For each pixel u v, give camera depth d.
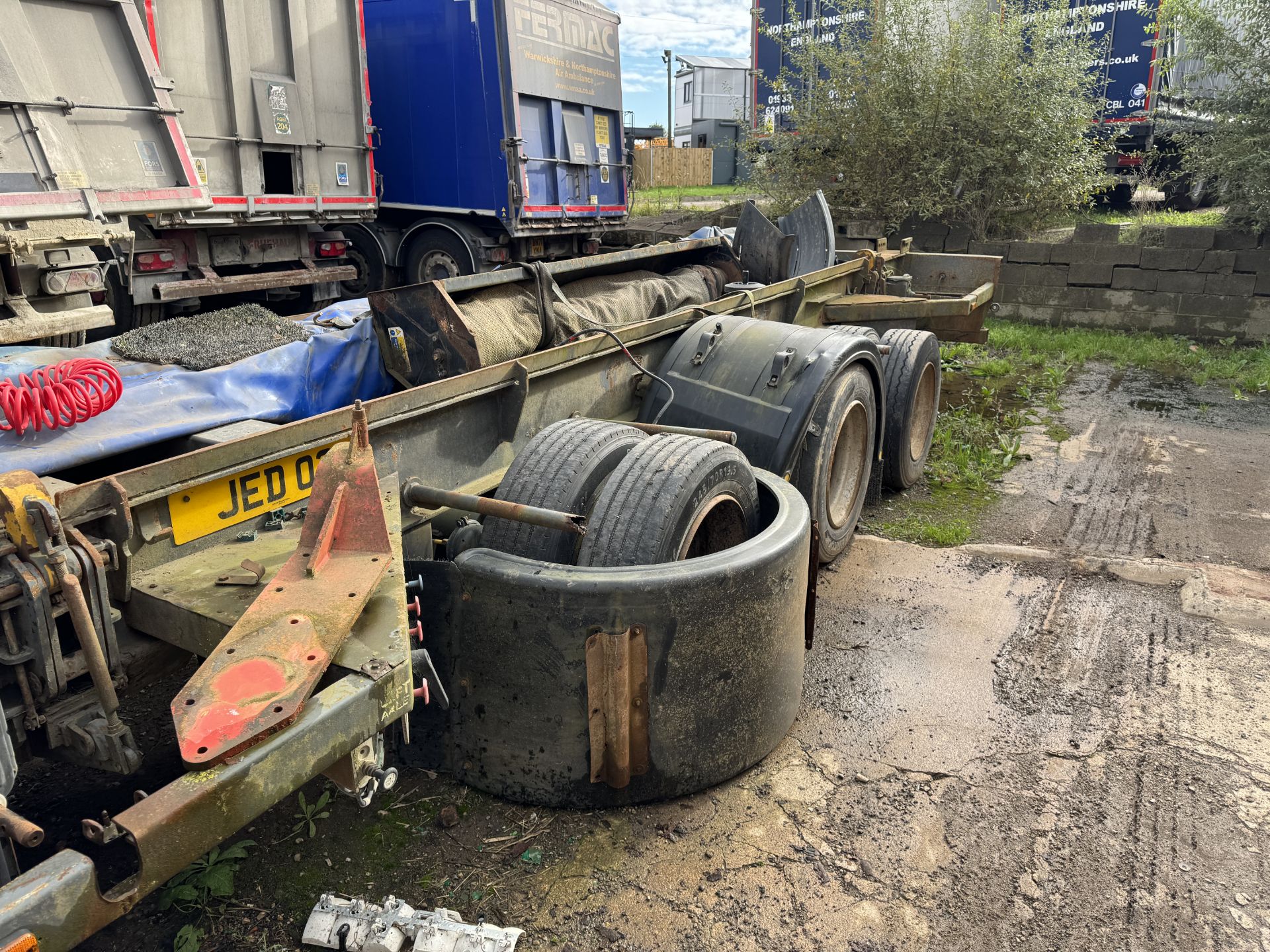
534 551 3.01
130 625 2.35
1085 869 2.61
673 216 17.00
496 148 9.47
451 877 2.58
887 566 4.65
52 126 4.65
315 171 8.33
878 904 2.49
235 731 1.56
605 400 4.20
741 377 4.15
